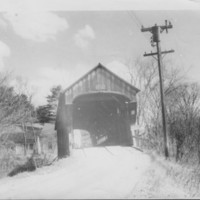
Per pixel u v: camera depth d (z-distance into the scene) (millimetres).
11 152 23203
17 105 23156
